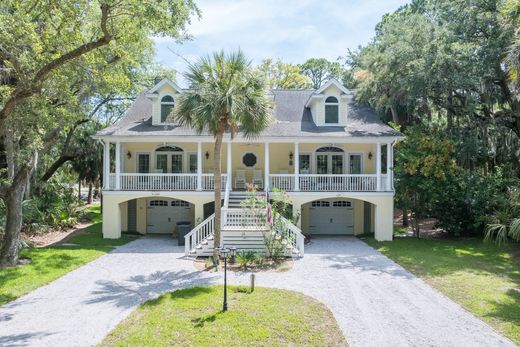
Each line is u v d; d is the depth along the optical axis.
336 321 8.04
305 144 21.25
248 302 9.08
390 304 9.15
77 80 15.12
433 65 18.83
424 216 19.34
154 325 7.69
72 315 8.36
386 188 18.75
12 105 11.06
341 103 20.22
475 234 18.98
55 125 13.55
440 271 12.19
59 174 34.62
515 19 14.25
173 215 21.05
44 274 11.72
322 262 13.73
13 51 11.39
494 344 6.94
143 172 21.14
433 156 17.34
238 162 21.14
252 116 12.49
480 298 9.48
